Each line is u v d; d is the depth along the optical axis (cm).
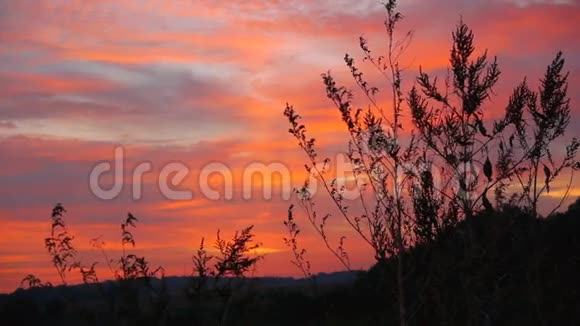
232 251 1103
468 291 794
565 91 819
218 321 1091
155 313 1085
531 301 848
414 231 819
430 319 841
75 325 1080
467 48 807
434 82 815
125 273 1093
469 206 801
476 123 804
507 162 805
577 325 877
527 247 828
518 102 808
